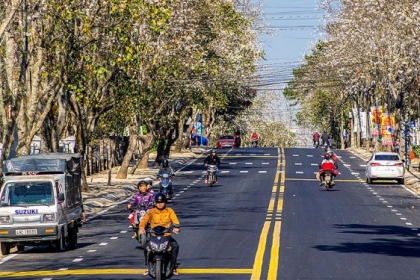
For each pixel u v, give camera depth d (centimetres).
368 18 13938
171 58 12200
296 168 16462
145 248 4391
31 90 8331
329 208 9231
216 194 11275
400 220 8025
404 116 16125
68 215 6066
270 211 8881
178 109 16512
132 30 8588
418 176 14250
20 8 7156
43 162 6169
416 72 13338
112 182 13538
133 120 13412
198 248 5931
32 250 6097
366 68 16338
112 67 10112
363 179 14175
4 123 7038
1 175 6950
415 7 11412
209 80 15812
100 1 7981
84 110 11162
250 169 16250
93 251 5909
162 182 10262
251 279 4541
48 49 8025
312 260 5300
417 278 4616
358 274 4738
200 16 14388
